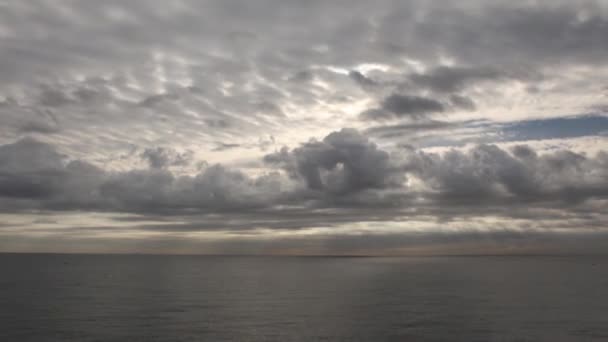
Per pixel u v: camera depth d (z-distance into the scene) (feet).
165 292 309.63
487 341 153.99
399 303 250.78
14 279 422.00
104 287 344.49
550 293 305.32
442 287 356.59
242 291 321.32
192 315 203.72
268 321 188.24
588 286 359.25
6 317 196.75
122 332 165.48
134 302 251.60
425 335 162.61
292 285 376.27
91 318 194.49
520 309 224.94
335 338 157.58
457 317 199.21
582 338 158.40
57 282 388.98
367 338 157.58
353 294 303.07
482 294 300.61
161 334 162.61
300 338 157.69
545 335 162.71
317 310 221.46
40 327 174.29
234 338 157.07
